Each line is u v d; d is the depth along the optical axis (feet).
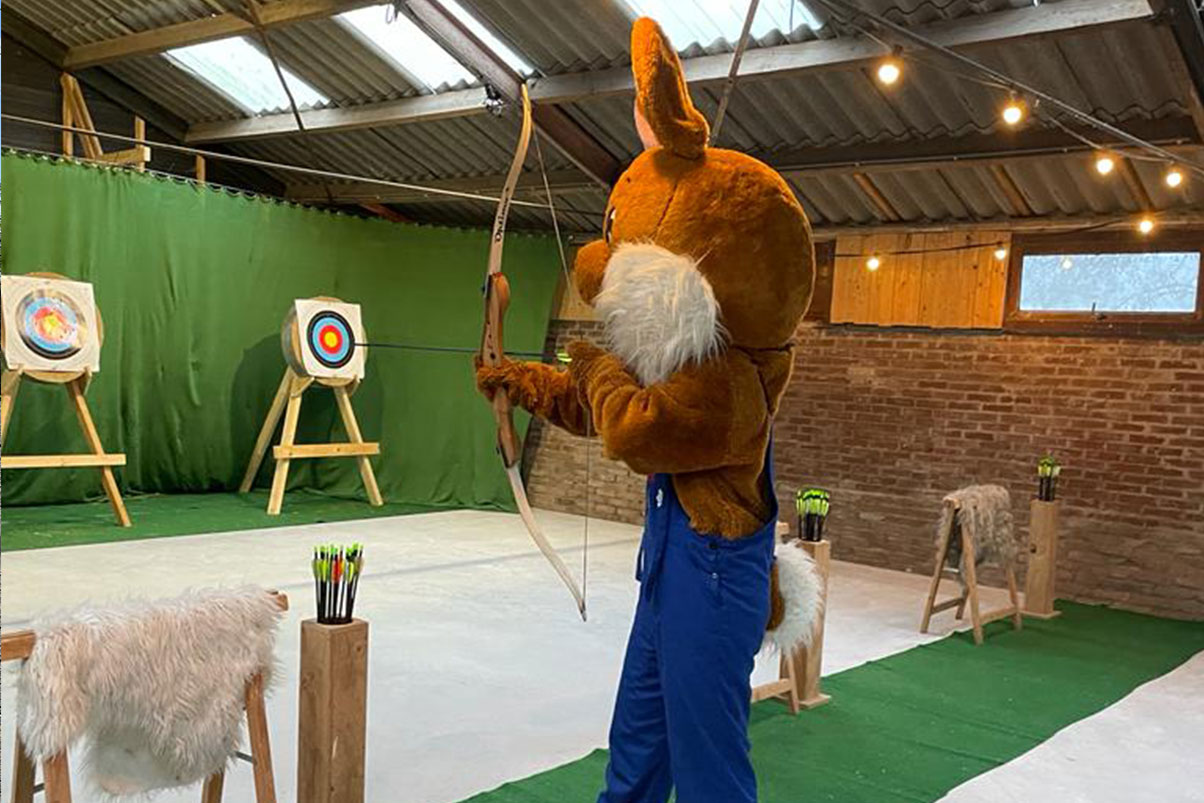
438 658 12.34
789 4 14.80
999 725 11.08
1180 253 17.21
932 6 13.91
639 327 5.73
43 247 20.47
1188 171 16.01
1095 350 18.08
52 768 5.46
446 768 9.03
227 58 21.93
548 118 19.29
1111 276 17.92
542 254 25.00
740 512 6.08
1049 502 16.71
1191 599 17.03
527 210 24.66
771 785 9.08
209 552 17.53
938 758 9.98
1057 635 15.37
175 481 23.31
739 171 6.05
